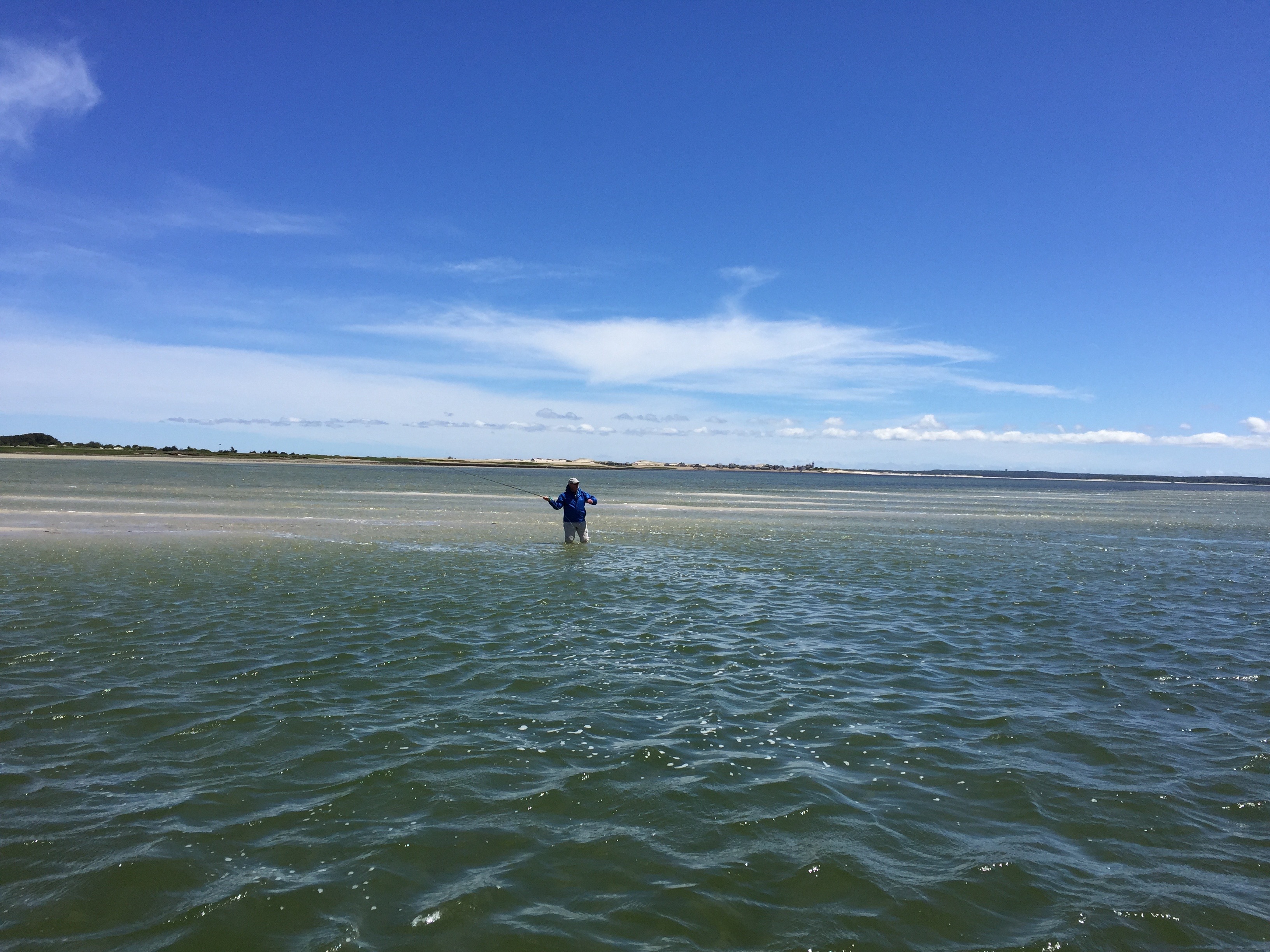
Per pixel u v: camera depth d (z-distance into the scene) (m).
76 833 5.95
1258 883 5.80
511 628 13.23
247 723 8.41
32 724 8.19
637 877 5.63
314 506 39.53
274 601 14.88
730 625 14.01
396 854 5.80
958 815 6.77
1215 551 28.67
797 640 12.98
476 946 4.77
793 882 5.62
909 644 12.95
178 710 8.73
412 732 8.31
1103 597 18.02
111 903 5.07
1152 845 6.34
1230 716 9.62
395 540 25.64
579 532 25.67
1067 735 8.79
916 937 5.02
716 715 9.16
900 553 25.44
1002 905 5.42
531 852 5.92
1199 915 5.37
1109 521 44.06
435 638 12.37
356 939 4.80
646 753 7.93
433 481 83.06
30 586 15.70
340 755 7.64
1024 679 11.04
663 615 14.66
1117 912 5.37
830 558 23.77
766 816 6.62
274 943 4.74
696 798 6.92
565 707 9.29
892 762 7.90
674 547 25.75
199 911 5.02
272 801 6.61
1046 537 32.53
